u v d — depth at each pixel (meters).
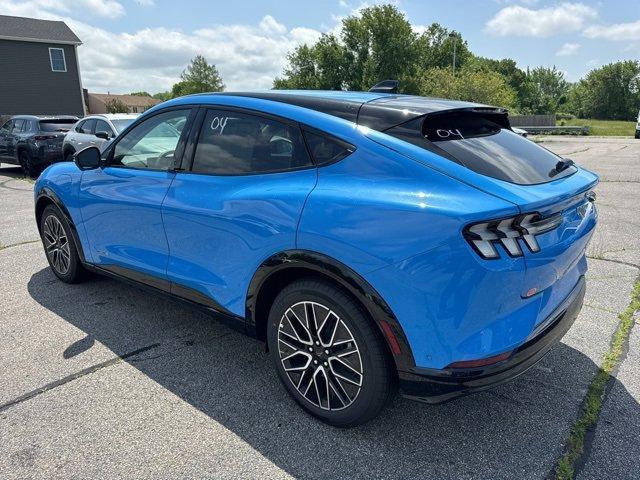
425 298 2.00
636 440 2.39
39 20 34.19
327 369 2.42
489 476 2.18
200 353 3.26
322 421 2.52
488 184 2.03
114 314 3.85
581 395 2.76
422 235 1.97
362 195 2.16
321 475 2.19
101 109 71.44
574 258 2.46
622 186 9.54
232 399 2.74
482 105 2.76
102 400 2.73
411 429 2.49
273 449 2.35
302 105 2.63
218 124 2.91
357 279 2.14
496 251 1.92
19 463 2.25
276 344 2.60
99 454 2.31
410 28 51.56
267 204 2.46
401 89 50.78
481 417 2.58
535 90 88.50
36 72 32.66
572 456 2.29
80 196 3.80
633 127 45.91
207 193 2.80
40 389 2.83
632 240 5.72
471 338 2.00
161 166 3.21
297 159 2.50
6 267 5.00
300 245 2.32
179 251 3.02
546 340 2.27
